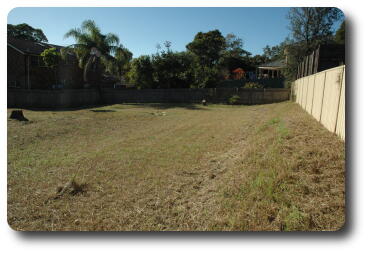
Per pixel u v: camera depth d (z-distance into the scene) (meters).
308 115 9.20
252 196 3.33
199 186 4.05
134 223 3.09
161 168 4.93
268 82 25.22
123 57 22.88
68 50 21.59
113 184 4.21
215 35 41.19
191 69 24.25
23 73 21.00
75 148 6.61
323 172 3.67
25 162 5.38
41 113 14.06
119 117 12.66
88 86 22.59
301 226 2.71
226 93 22.20
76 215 3.31
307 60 12.43
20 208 3.47
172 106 19.66
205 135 8.13
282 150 4.75
